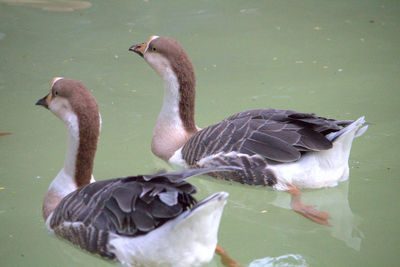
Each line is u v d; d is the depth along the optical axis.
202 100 13.79
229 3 20.34
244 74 15.14
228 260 8.20
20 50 16.45
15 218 9.38
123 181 7.87
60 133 12.52
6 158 11.34
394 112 12.86
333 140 9.72
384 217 9.31
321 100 13.54
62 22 18.56
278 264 8.17
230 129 10.42
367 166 10.82
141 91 14.45
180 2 20.41
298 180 9.95
